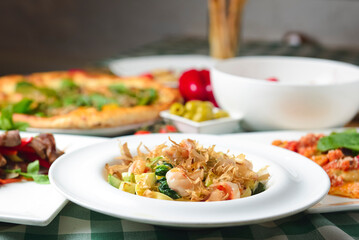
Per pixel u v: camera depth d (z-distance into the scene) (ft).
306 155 3.24
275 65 4.67
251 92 3.89
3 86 5.48
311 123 3.91
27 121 3.94
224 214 2.10
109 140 2.98
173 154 2.65
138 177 2.46
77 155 2.71
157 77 5.97
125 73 6.18
